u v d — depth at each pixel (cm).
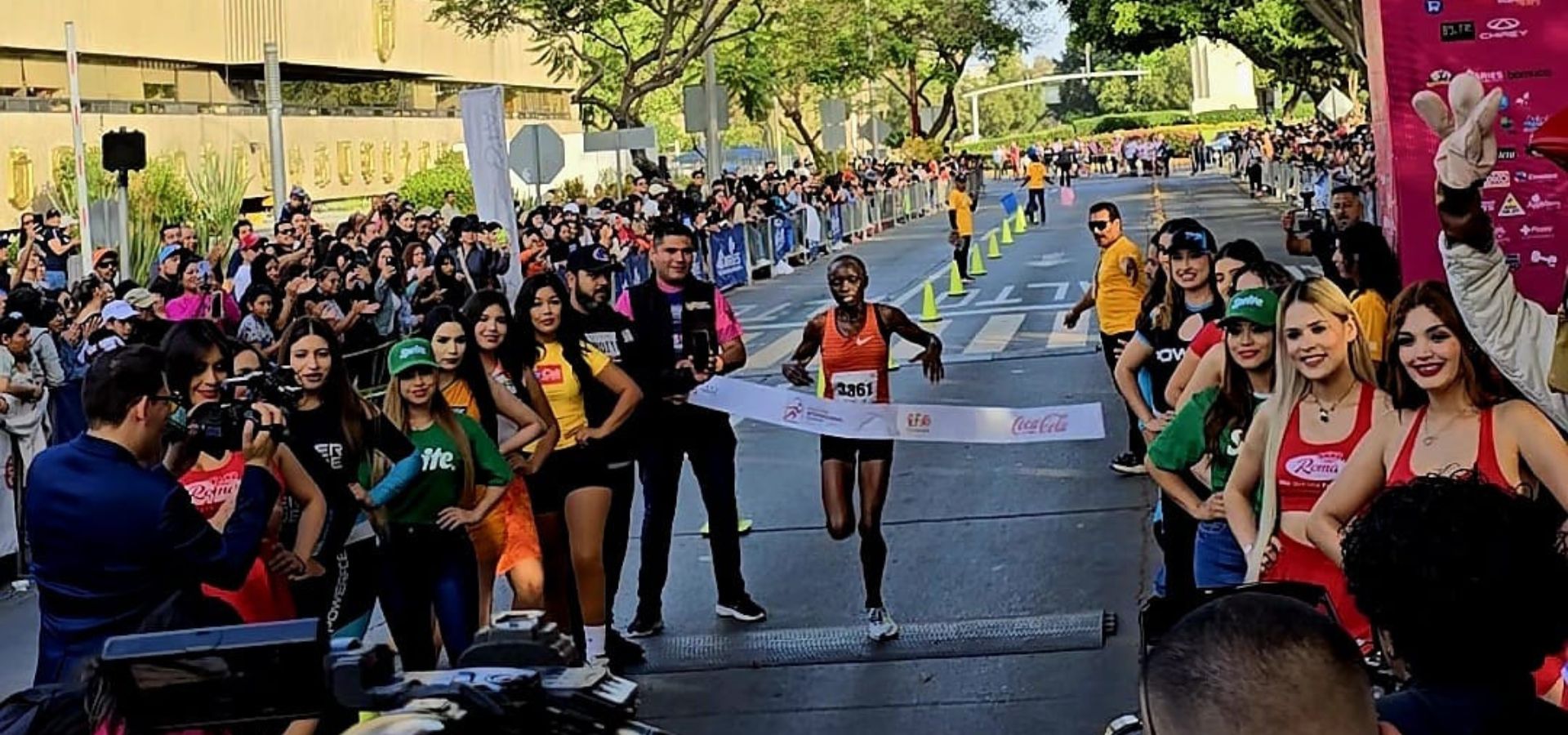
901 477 1161
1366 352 495
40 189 2994
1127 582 866
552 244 2102
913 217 5119
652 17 4100
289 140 3888
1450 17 782
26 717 356
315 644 261
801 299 2730
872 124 5022
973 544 968
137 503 450
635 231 2533
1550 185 766
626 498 764
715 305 803
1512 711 263
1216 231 3675
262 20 3738
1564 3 766
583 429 715
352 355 1213
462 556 630
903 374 1672
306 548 575
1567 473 443
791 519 1060
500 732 212
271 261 1469
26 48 2992
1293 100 7538
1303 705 208
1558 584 266
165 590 457
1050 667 734
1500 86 776
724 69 4238
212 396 554
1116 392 1475
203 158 3148
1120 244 1101
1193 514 561
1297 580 485
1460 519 266
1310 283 494
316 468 584
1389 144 797
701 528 1052
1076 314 1146
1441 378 457
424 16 4556
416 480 617
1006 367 1680
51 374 1007
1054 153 7675
